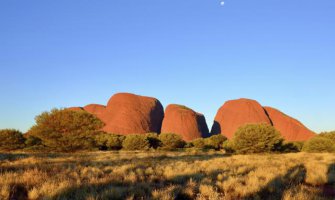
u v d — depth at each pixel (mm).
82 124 32312
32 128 31547
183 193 8258
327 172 13414
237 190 8742
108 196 7258
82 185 8242
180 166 14281
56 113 31891
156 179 10758
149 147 56844
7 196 7086
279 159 21312
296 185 9883
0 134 41625
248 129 37469
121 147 58094
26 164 13547
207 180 10000
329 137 47438
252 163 17391
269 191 8875
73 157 20531
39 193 7477
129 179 9805
